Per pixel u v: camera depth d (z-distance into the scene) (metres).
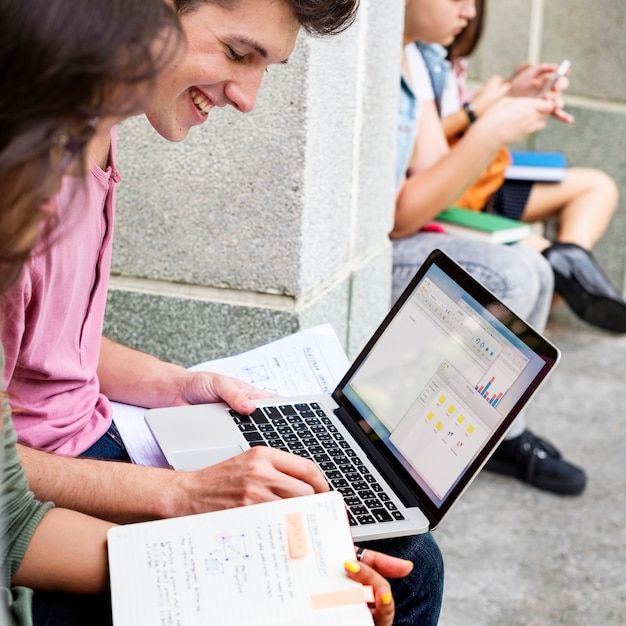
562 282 3.12
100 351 1.65
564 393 3.28
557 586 2.33
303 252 1.89
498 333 1.40
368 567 1.12
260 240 1.90
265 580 1.10
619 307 3.10
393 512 1.35
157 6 0.93
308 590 1.10
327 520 1.16
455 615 2.21
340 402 1.61
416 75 2.81
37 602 1.16
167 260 1.97
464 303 1.49
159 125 1.37
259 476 1.23
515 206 3.33
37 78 0.86
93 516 1.26
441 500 1.34
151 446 1.53
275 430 1.53
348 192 2.08
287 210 1.87
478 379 1.39
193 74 1.31
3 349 1.19
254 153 1.85
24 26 0.85
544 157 3.35
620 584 2.35
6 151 0.87
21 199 0.89
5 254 0.93
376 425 1.51
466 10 2.72
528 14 3.78
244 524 1.15
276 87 1.80
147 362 1.64
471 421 1.37
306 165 1.84
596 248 3.89
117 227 1.98
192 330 1.99
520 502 2.69
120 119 1.03
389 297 2.46
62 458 1.28
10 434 1.12
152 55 0.93
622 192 3.83
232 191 1.89
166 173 1.91
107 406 1.56
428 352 1.50
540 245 3.15
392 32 2.17
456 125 3.11
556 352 1.30
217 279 1.95
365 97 2.09
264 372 1.71
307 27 1.33
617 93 3.74
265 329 1.95
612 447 2.96
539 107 2.65
